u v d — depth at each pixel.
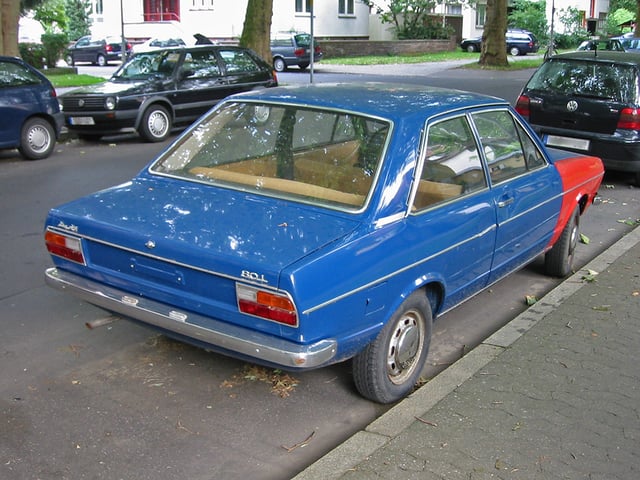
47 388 4.32
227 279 3.56
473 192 4.63
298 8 39.91
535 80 10.27
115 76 14.17
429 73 29.73
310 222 3.86
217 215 4.00
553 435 3.76
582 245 7.56
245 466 3.62
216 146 4.71
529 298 5.88
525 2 52.00
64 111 13.19
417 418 3.91
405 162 4.08
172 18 41.84
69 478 3.47
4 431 3.85
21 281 6.11
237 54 15.11
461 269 4.50
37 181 10.03
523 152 5.38
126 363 4.66
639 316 5.37
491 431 3.79
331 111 4.44
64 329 5.18
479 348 4.82
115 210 4.18
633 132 9.35
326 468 3.47
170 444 3.78
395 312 4.00
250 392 4.32
